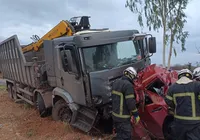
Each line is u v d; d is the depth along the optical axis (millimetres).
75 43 5648
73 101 6258
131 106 4648
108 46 5922
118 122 4781
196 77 5270
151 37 6594
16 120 8164
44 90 7898
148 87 5348
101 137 5953
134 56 6324
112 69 5777
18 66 9953
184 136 4121
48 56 7215
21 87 10438
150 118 5098
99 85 5621
